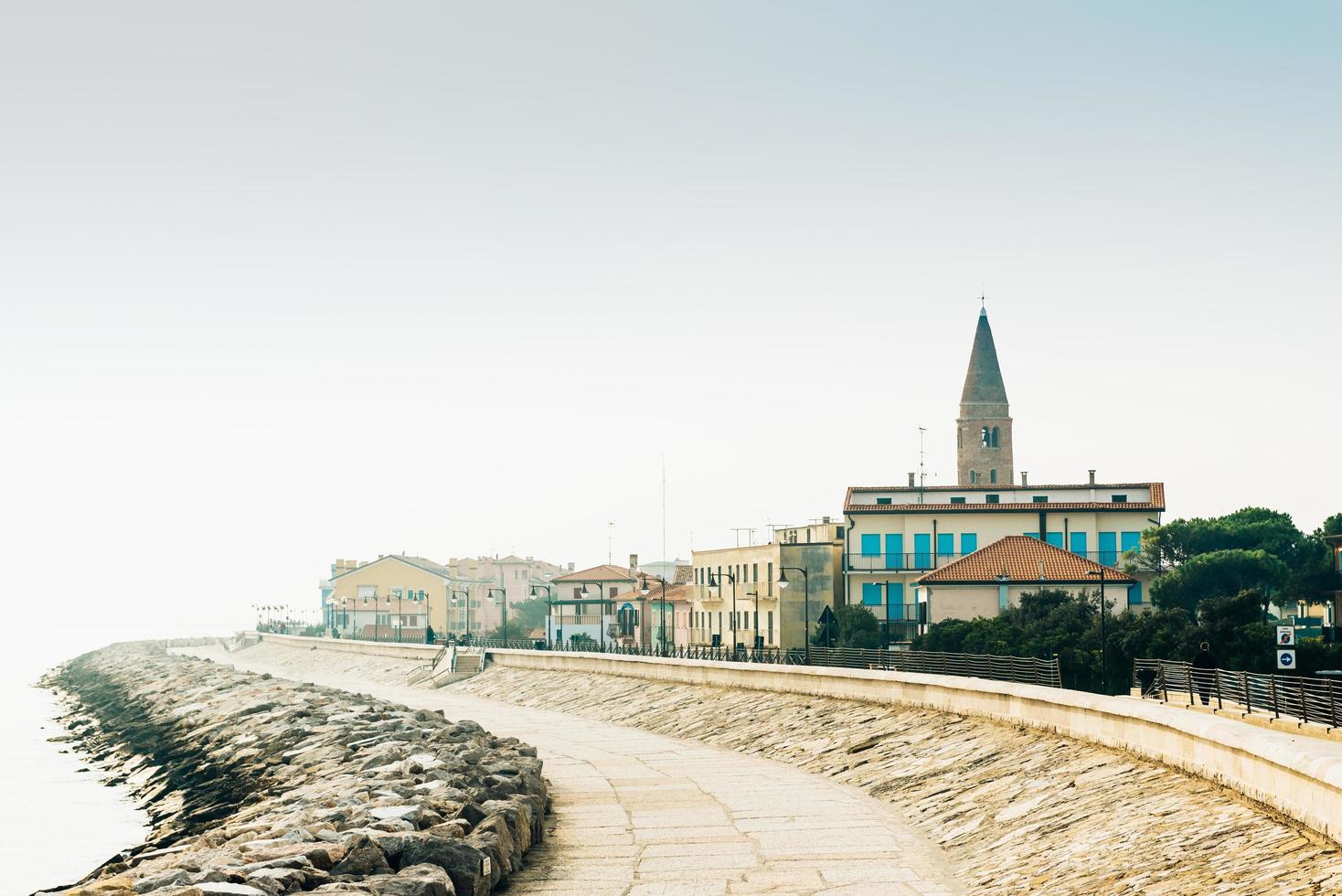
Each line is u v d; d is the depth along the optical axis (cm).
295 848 2466
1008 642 6694
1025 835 2636
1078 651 6378
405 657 12662
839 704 5009
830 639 8238
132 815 5638
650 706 6462
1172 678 4969
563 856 2812
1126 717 2938
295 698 8119
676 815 3325
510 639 14175
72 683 15600
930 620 8100
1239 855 1992
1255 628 5997
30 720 11212
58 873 4366
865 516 9544
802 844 2889
